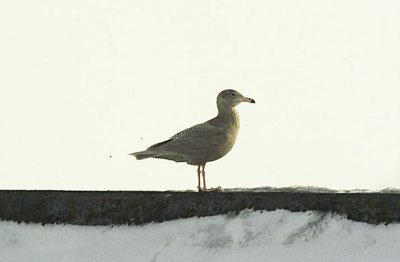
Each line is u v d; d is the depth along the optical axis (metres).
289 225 11.67
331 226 11.52
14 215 12.98
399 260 10.93
